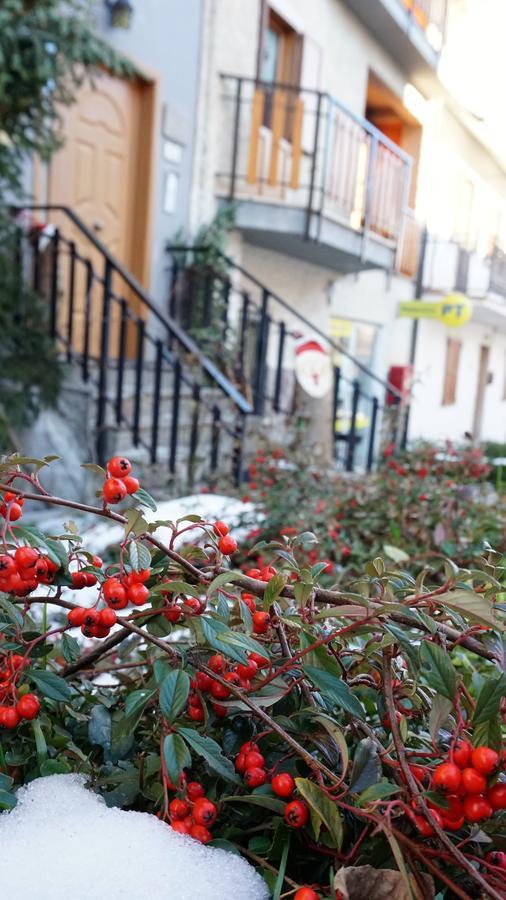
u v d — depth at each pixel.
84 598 2.14
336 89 9.78
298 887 0.90
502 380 18.27
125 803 1.01
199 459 4.63
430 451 4.12
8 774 1.11
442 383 14.54
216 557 1.14
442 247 12.09
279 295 9.52
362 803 0.86
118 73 5.21
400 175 9.82
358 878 0.83
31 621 1.20
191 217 7.88
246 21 8.22
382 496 3.53
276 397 6.77
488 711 0.83
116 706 1.27
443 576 2.96
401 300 12.35
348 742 1.07
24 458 1.04
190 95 7.66
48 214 6.18
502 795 0.81
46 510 4.49
